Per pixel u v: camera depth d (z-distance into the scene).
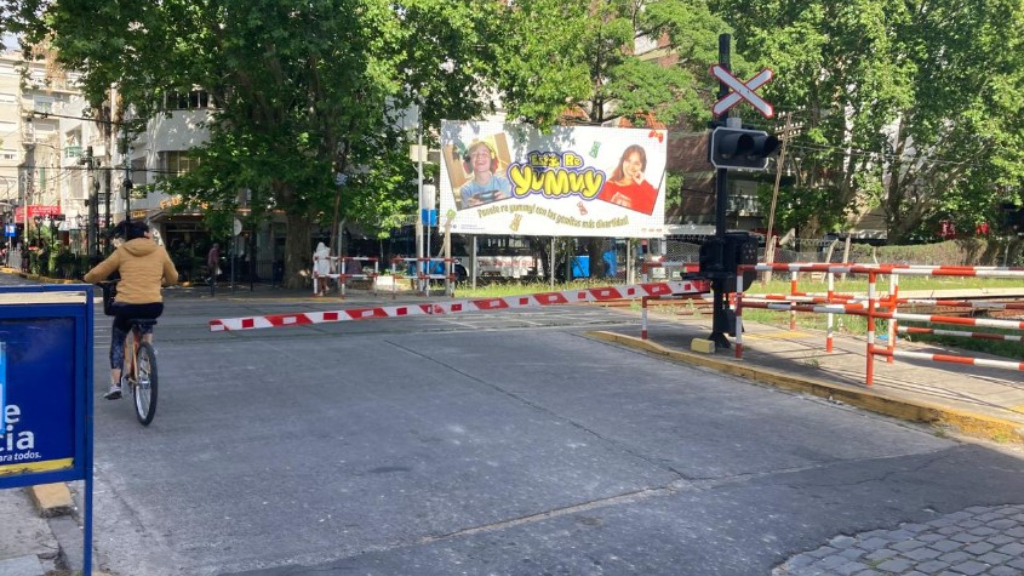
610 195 26.20
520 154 25.27
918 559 4.35
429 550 4.37
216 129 27.14
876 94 29.67
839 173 35.88
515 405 7.54
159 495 5.12
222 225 25.42
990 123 30.89
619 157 26.25
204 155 25.28
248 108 25.84
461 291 23.73
